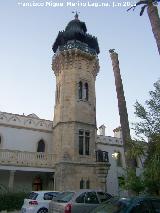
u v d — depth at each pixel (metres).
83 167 27.31
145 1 16.70
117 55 19.34
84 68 31.92
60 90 31.34
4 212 21.14
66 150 27.55
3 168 25.06
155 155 11.96
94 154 28.59
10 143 29.94
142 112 13.66
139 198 8.09
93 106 30.97
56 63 33.53
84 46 32.53
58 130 29.34
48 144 31.89
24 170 26.00
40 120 32.53
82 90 30.92
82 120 29.28
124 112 17.23
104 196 12.98
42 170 26.94
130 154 13.22
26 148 30.62
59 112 30.09
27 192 23.38
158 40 15.05
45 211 15.52
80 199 12.13
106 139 38.19
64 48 32.09
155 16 15.70
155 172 11.70
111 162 36.88
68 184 25.94
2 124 30.14
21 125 31.19
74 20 35.19
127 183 13.51
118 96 17.83
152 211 7.79
